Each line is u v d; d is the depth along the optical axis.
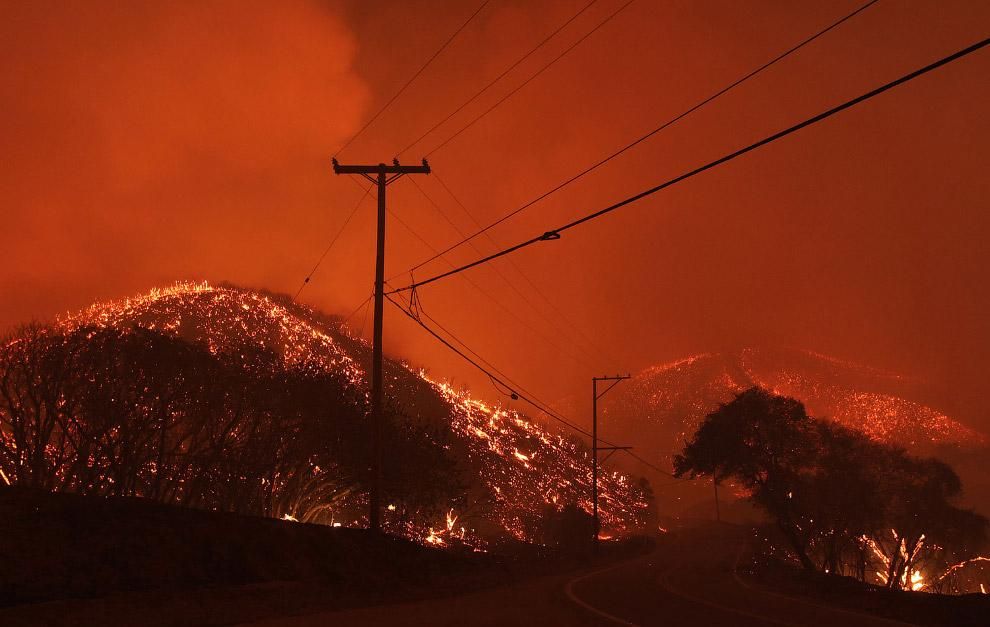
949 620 15.51
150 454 32.25
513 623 13.70
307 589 17.23
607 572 35.69
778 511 47.06
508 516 78.88
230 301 90.31
